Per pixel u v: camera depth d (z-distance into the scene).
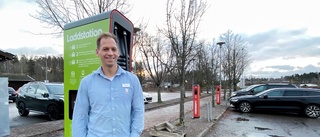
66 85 3.74
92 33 3.36
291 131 7.33
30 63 57.88
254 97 11.72
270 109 11.27
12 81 35.56
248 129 7.52
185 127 7.09
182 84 7.32
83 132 1.91
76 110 1.96
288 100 10.92
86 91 1.95
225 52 19.00
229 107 13.73
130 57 3.80
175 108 12.93
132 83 2.07
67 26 3.74
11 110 12.06
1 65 50.50
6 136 5.50
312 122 9.06
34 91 9.42
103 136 1.86
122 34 3.57
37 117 9.55
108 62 1.97
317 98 10.45
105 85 1.94
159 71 16.06
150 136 5.70
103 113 1.88
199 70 18.53
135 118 2.06
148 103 15.44
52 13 6.99
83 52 3.48
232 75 19.95
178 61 7.42
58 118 8.13
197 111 8.96
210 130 7.17
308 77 50.62
